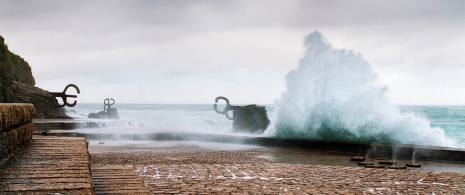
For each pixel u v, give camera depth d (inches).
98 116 2103.8
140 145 855.1
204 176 380.8
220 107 6200.8
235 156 648.4
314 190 317.7
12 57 2413.9
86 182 124.3
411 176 403.9
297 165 472.4
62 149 202.7
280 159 618.2
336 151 767.1
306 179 371.6
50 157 176.9
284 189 319.0
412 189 332.8
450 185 356.2
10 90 1573.6
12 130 186.7
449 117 2844.5
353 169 447.5
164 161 557.0
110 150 736.3
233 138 932.6
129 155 640.4
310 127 995.3
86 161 166.7
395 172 431.5
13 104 189.8
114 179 217.6
